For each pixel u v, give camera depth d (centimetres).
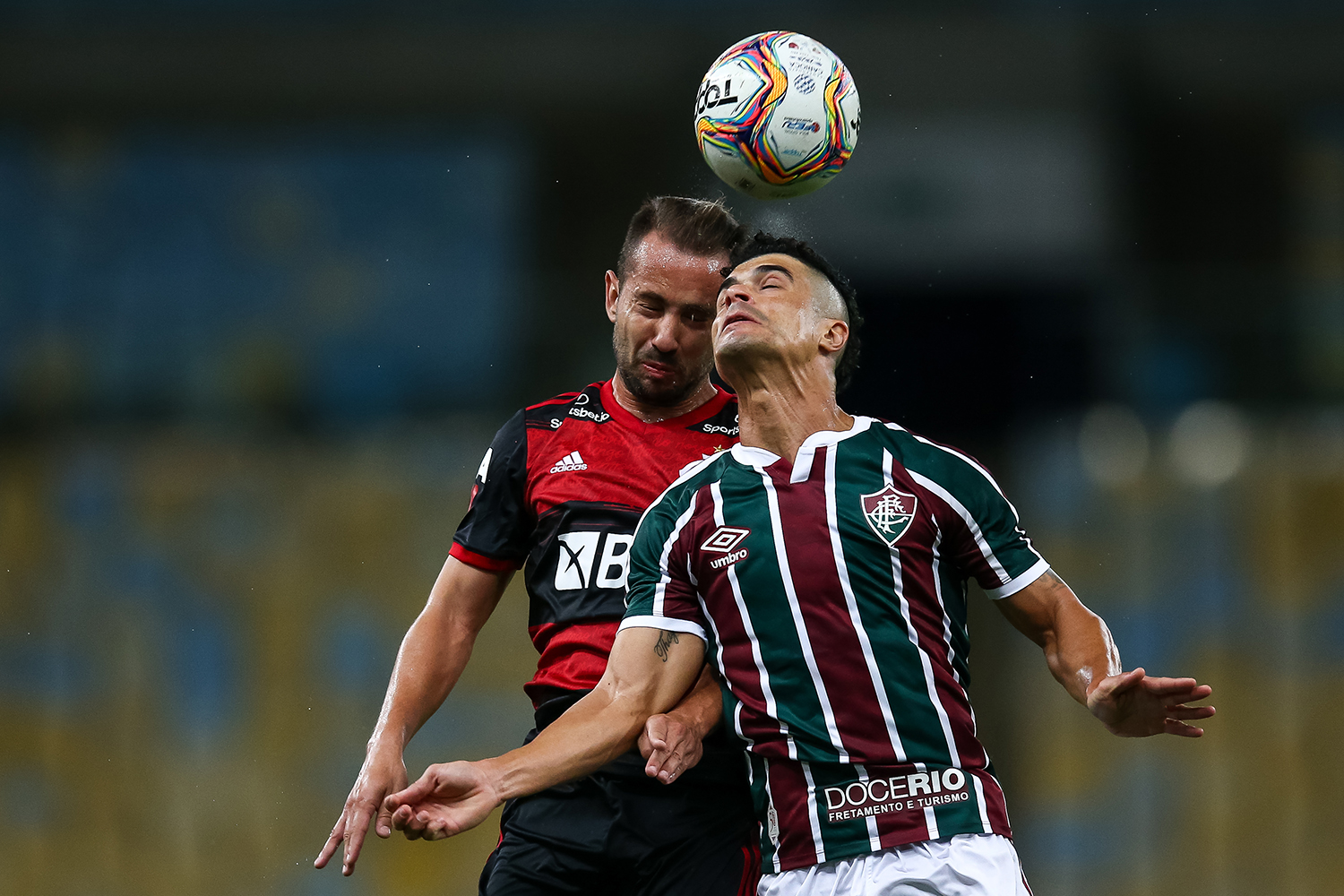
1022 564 1351
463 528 1628
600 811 1519
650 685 1352
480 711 3638
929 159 5050
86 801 3700
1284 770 3562
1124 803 3541
